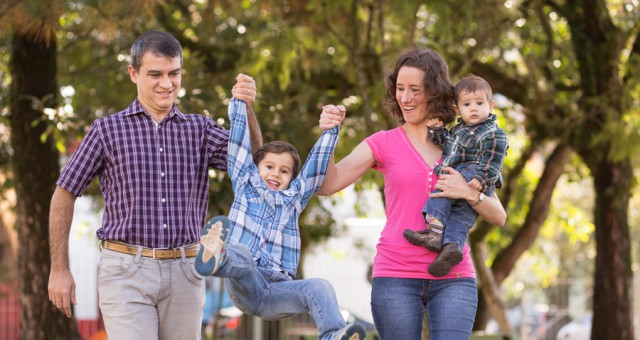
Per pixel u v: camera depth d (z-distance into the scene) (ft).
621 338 38.52
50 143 32.35
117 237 15.61
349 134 36.96
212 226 13.80
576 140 37.93
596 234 39.11
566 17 36.96
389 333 15.47
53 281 15.83
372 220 55.83
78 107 39.47
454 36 34.19
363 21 32.42
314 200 42.39
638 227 76.18
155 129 15.89
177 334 16.08
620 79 37.47
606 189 38.42
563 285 59.93
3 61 38.50
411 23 30.89
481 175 15.39
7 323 56.65
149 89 15.70
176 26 37.65
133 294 15.60
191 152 16.03
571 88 39.24
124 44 37.99
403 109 15.90
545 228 54.13
